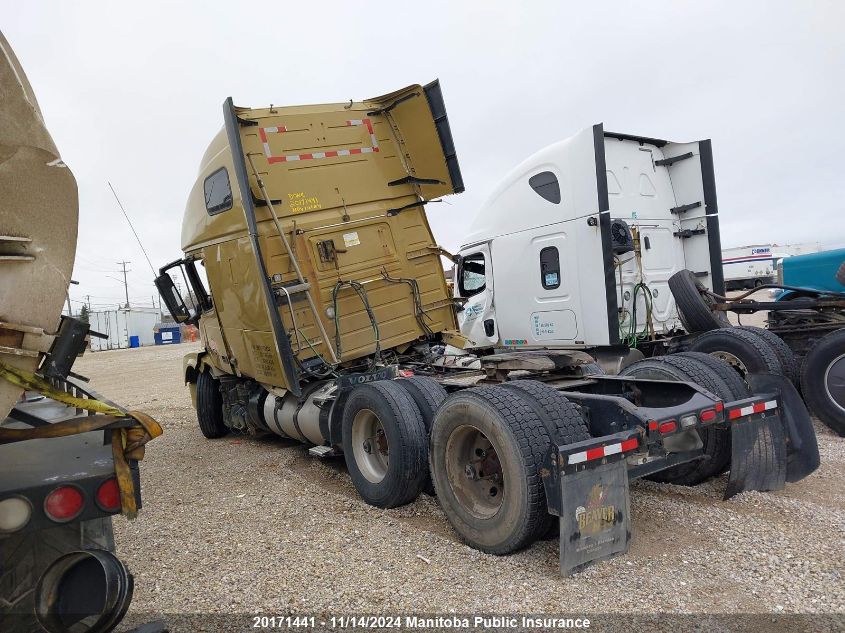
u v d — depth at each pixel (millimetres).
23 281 2088
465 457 3975
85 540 2465
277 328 5516
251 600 3287
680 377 4516
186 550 4066
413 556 3746
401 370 6094
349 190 6375
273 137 6070
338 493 5273
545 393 3725
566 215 7859
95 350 43469
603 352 7461
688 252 8359
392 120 6766
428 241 6828
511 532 3479
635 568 3344
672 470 4723
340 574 3549
